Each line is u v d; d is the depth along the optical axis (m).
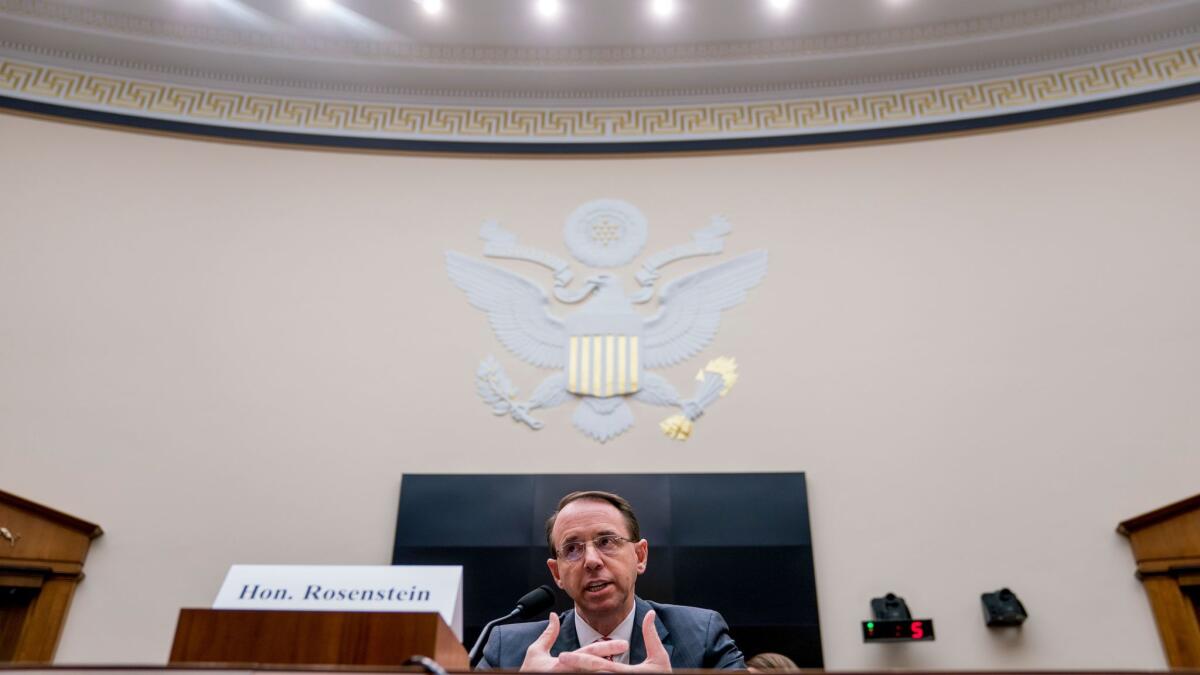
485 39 4.84
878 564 3.74
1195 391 3.85
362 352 4.28
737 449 4.03
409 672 1.20
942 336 4.18
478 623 3.67
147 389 4.08
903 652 3.57
